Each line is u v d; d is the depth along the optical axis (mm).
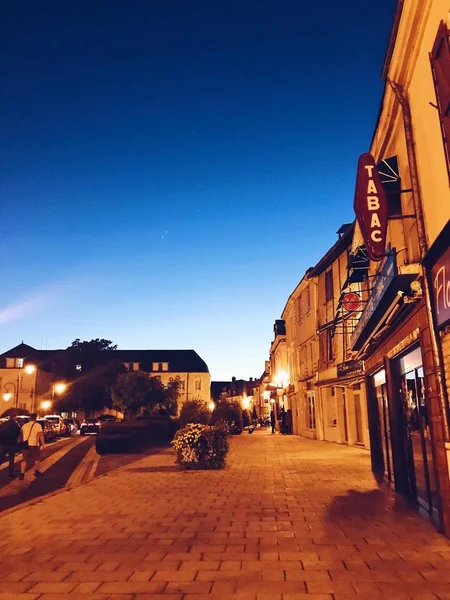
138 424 23250
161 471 13531
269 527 6867
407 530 6566
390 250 6957
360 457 16547
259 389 69312
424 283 6352
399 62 7039
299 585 4566
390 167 8414
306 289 28047
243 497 9344
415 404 8273
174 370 72000
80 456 18797
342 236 19969
